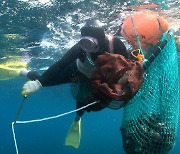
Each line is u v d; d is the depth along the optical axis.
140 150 1.78
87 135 54.62
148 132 1.76
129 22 1.94
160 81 1.79
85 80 2.21
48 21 5.97
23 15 5.75
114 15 5.05
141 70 1.58
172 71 1.84
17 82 13.33
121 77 1.56
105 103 1.67
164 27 1.88
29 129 48.78
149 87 1.79
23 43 7.36
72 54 2.10
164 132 1.77
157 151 1.78
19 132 51.34
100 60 1.61
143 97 1.79
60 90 15.14
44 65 9.93
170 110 1.80
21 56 8.44
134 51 1.85
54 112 27.25
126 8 4.84
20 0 5.20
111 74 1.55
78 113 3.11
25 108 24.62
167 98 1.80
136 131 1.78
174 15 5.19
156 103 1.78
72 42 7.32
